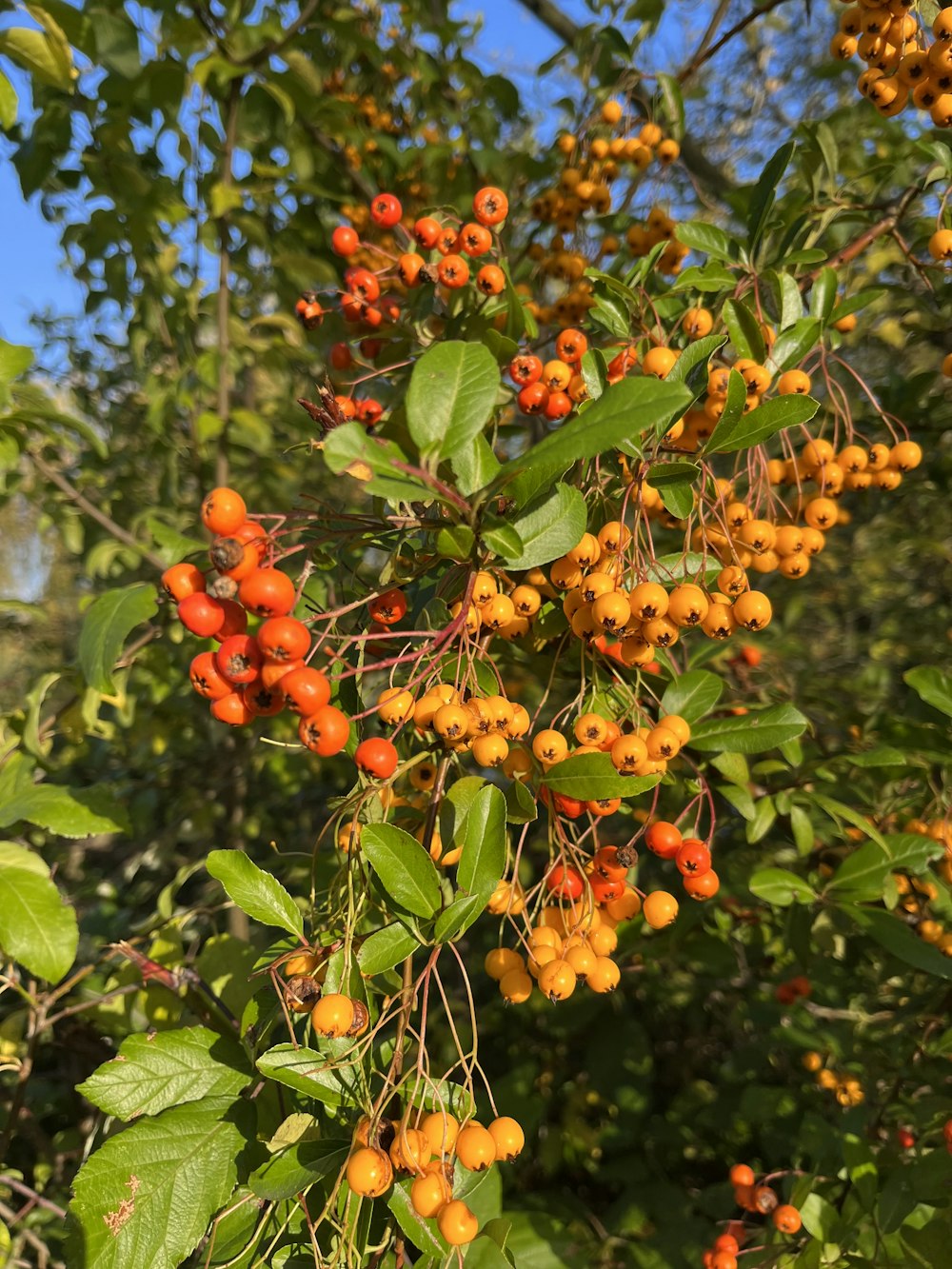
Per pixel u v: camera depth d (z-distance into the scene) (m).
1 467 0.27
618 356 0.22
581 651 0.21
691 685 0.23
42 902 0.24
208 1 0.37
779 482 0.25
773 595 0.50
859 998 0.35
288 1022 0.17
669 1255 0.32
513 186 0.43
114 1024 0.27
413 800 0.21
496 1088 0.34
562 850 0.19
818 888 0.27
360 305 0.27
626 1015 0.39
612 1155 0.37
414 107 0.46
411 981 0.20
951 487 0.38
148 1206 0.17
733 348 0.24
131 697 0.38
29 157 0.39
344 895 0.18
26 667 0.70
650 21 0.39
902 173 0.39
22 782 0.27
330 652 0.17
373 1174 0.15
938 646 0.48
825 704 0.34
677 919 0.31
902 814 0.31
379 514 0.22
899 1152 0.27
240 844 0.45
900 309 0.43
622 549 0.19
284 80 0.38
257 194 0.41
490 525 0.17
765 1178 0.28
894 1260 0.23
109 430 0.56
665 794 0.29
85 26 0.31
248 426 0.41
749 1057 0.38
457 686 0.18
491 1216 0.22
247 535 0.17
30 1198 0.28
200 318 0.44
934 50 0.23
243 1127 0.19
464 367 0.17
